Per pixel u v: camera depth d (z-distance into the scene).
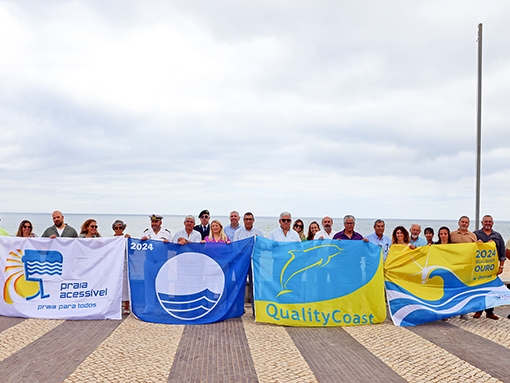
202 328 8.20
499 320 9.20
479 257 9.32
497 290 9.23
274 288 8.75
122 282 9.01
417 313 8.62
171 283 8.84
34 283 8.90
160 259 8.95
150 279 8.88
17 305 8.82
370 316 8.73
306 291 8.72
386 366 6.22
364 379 5.72
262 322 8.61
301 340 7.50
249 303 10.62
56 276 8.91
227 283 8.97
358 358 6.55
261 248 9.04
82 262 8.97
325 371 6.00
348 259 8.91
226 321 8.77
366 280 8.84
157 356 6.50
